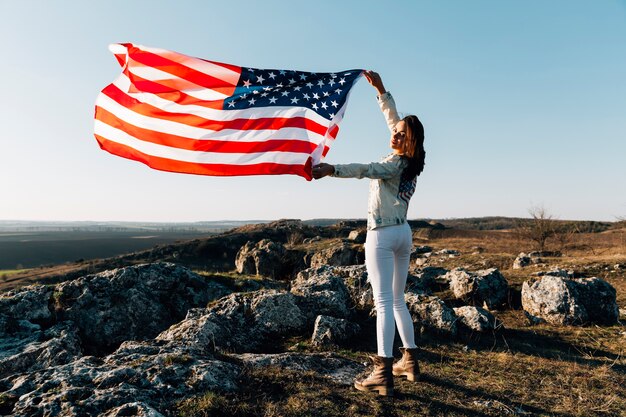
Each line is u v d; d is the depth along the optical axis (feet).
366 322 21.39
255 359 13.80
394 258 11.98
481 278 27.84
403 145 11.46
